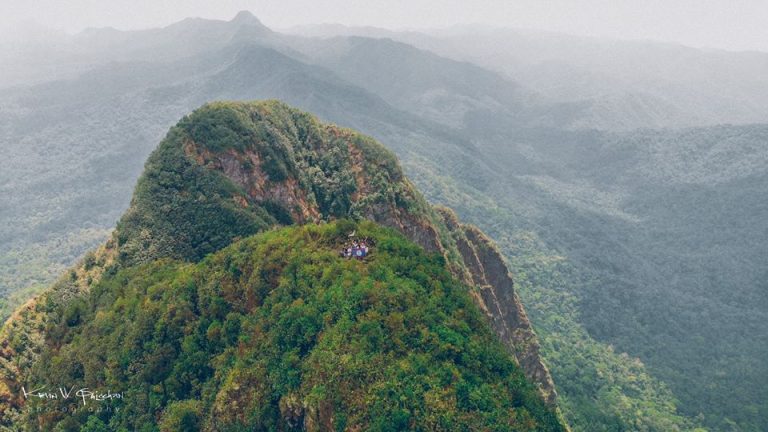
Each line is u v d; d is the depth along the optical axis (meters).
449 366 58.09
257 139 117.62
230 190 104.50
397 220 123.00
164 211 99.00
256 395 60.25
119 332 75.44
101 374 72.25
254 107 131.38
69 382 73.31
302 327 63.00
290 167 121.62
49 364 77.69
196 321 73.25
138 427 65.75
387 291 65.06
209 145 110.50
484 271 155.00
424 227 127.00
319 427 54.75
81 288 91.44
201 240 96.81
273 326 65.44
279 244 77.56
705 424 166.00
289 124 136.25
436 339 60.84
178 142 109.44
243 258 76.94
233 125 116.44
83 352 75.38
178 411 63.91
